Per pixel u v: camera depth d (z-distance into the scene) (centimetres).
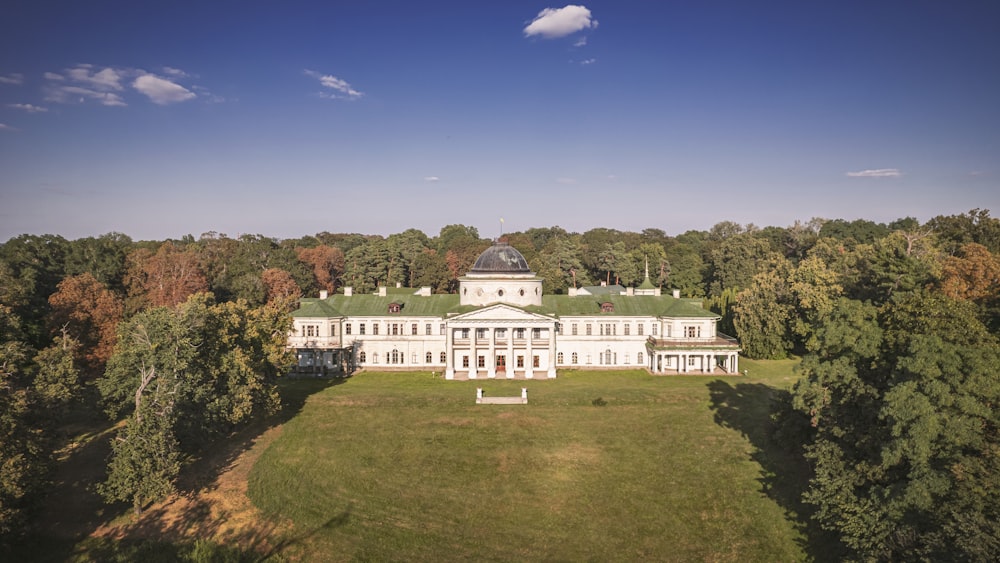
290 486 5269
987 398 3556
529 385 8306
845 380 4191
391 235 19438
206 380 5662
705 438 6219
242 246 14988
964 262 7938
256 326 6838
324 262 17062
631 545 4406
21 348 5422
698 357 9162
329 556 4256
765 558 4206
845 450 4188
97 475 5369
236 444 6150
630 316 9419
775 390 7750
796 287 9619
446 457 5856
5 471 3953
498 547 4378
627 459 5797
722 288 14350
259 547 4362
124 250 12019
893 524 3434
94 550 4325
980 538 2909
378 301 9775
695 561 4206
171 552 4303
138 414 4756
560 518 4772
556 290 15138
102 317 8119
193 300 5547
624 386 8112
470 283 9269
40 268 10275
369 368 9525
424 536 4500
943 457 3462
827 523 3994
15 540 4203
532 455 5897
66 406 5475
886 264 7994
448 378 8794
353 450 6012
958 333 3975
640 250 18000
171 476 5069
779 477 5266
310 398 7569
